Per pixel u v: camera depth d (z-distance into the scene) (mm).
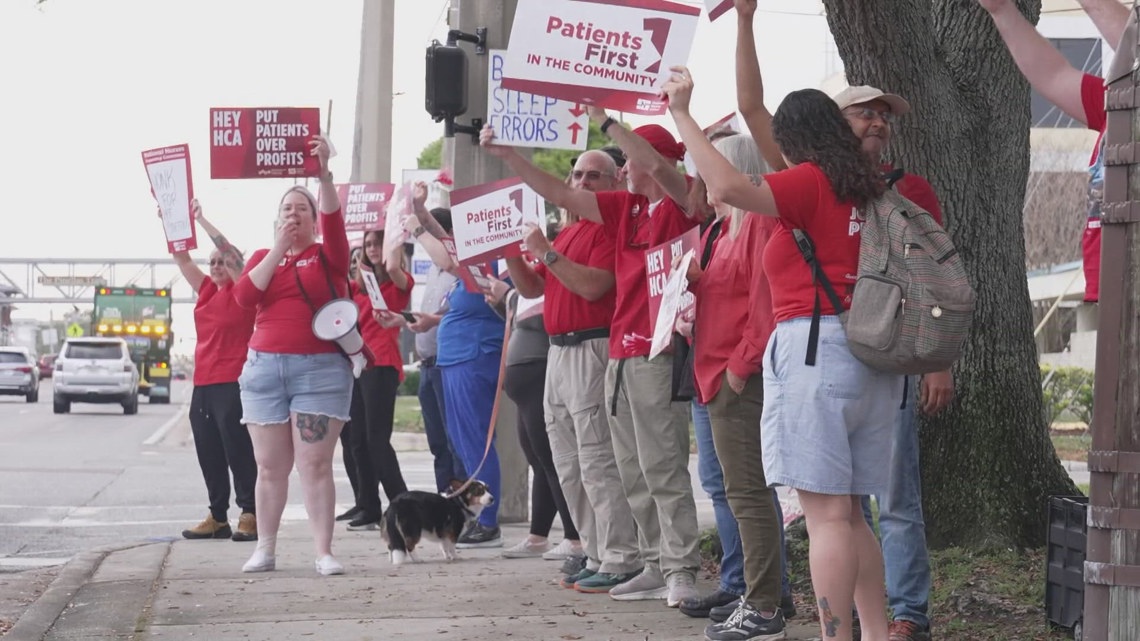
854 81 8344
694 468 21266
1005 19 5750
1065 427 29000
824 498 5488
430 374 12359
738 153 6996
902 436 6516
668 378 7707
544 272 9555
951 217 8359
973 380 8445
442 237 10625
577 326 8422
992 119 8445
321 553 9484
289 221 9211
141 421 40062
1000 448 8406
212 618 7789
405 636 7191
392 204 11875
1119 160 4695
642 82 7137
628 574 8570
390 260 11812
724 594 7605
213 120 9273
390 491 12086
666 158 7949
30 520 14586
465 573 9508
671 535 7887
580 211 8227
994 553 8164
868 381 5418
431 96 12312
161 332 57844
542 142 8742
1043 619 7027
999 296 8445
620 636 7148
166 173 11227
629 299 7793
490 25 12688
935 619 7305
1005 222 8492
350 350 9406
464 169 12617
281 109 9273
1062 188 38031
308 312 9406
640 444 7828
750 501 6793
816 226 5461
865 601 5715
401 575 9422
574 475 8820
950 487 8445
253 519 11648
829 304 5426
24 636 7262
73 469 21188
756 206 5426
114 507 15953
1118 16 5391
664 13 7078
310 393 9414
